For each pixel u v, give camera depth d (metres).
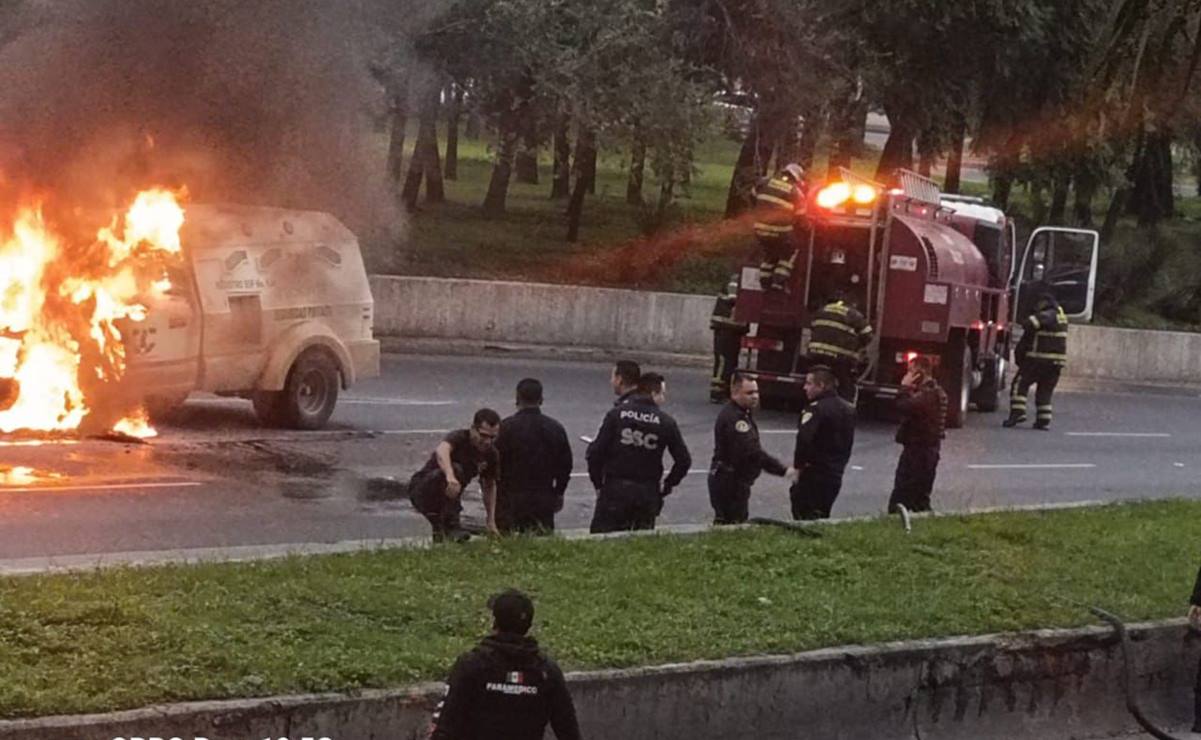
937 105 33.50
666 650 8.55
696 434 19.69
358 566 9.84
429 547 10.56
